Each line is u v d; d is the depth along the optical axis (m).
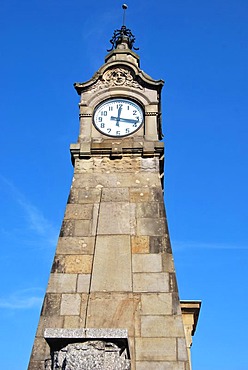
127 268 10.68
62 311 10.20
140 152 12.51
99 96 13.38
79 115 13.19
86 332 7.69
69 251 10.99
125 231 11.21
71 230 11.30
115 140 12.78
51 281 10.59
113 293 10.38
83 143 12.66
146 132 12.82
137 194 11.84
